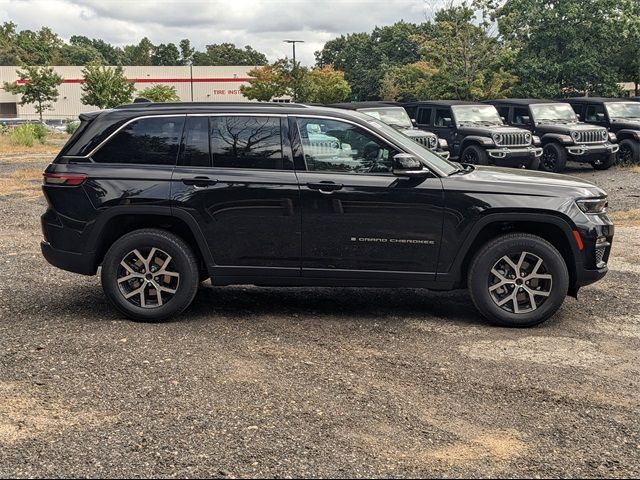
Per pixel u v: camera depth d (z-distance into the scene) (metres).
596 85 35.59
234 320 6.14
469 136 18.59
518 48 34.56
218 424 4.04
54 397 4.42
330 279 6.02
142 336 5.64
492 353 5.32
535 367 5.04
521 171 6.58
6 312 6.32
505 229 6.09
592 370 5.00
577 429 4.05
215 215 5.94
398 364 5.06
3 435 3.90
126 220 6.11
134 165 6.04
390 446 3.80
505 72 34.72
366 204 5.87
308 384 4.65
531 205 5.83
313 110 6.05
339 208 5.88
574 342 5.62
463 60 33.91
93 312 6.34
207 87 90.31
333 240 5.93
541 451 3.78
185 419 4.11
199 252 6.21
